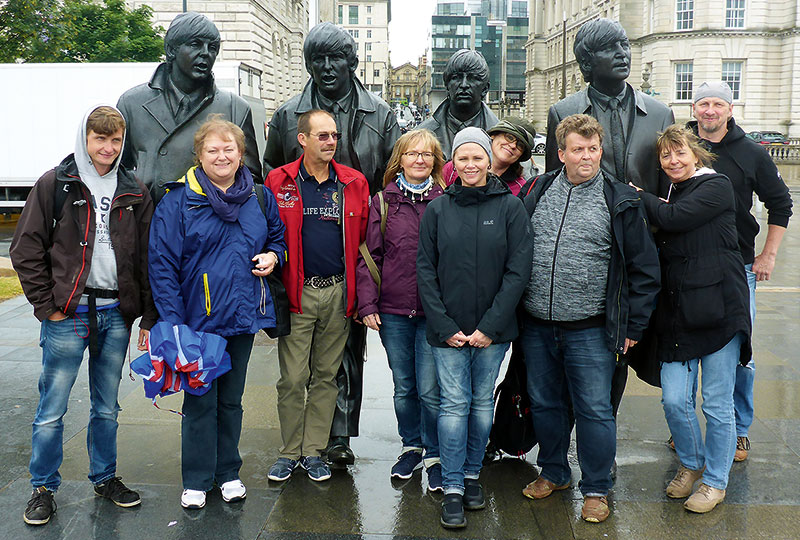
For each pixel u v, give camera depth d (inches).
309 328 143.3
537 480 139.1
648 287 123.6
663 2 1752.0
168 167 151.4
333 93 154.6
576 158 124.6
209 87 152.9
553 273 127.4
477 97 172.2
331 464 150.4
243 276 128.4
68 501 134.6
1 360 225.3
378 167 161.0
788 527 125.8
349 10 4768.7
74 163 123.7
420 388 140.8
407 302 138.9
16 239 121.7
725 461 131.6
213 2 1200.2
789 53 1691.7
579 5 2347.4
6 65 571.5
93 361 130.9
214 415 131.4
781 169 1234.6
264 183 147.7
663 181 152.1
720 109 148.7
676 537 122.8
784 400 186.5
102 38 1031.6
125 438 164.1
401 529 126.0
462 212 127.9
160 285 125.0
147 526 126.0
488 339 125.6
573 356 128.9
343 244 141.6
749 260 154.3
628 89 154.1
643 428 170.7
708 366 131.6
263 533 124.2
